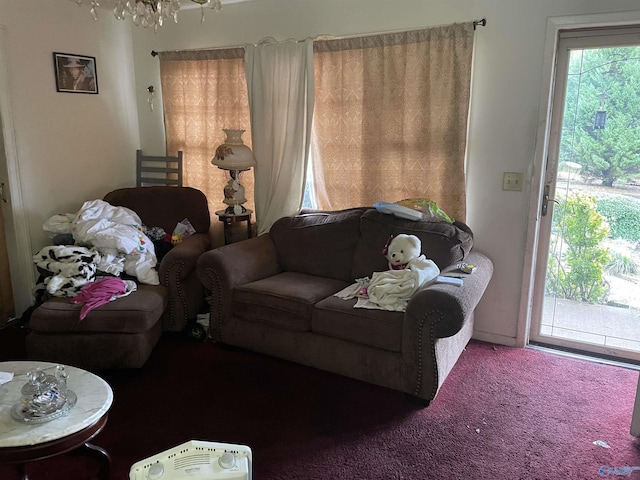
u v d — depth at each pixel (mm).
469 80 2967
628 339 3051
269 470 2078
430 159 3172
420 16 3111
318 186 3627
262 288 2953
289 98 3518
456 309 2330
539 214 3047
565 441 2260
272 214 3748
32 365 2102
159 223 3824
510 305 3191
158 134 4277
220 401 2596
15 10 3336
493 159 3080
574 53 2877
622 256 2980
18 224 3525
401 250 2826
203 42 3910
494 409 2514
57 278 2908
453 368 2928
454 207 3152
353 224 3256
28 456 1630
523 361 3020
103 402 1842
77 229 3254
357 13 3297
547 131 2939
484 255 3164
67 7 3660
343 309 2668
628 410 2496
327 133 3488
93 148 3984
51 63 3600
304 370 2926
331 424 2400
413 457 2162
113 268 3125
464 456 2166
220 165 3520
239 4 3693
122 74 4152
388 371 2572
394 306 2588
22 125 3461
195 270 3270
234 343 3070
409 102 3162
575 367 2941
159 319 3076
